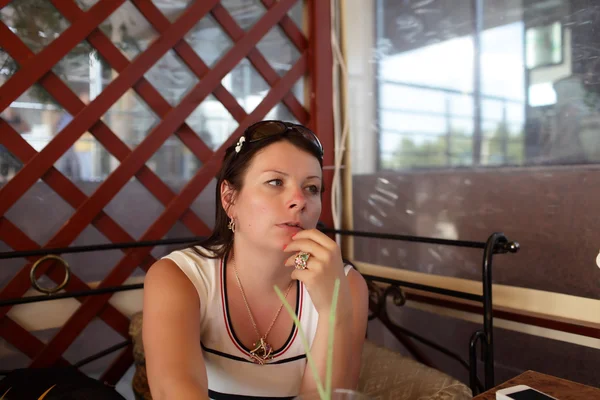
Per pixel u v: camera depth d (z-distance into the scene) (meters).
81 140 1.17
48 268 1.13
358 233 1.31
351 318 0.69
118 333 1.25
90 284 1.21
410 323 1.35
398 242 1.38
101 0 1.14
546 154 1.04
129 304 1.26
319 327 0.69
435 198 1.27
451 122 1.23
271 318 0.79
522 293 1.09
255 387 0.78
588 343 0.97
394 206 1.39
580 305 0.99
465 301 1.19
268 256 0.72
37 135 1.12
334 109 1.49
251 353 0.77
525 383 0.61
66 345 1.15
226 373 0.78
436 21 1.26
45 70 1.08
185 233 1.33
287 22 1.43
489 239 0.94
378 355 1.07
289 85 1.43
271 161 0.68
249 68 1.40
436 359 1.28
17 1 1.08
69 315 1.18
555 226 1.02
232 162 0.73
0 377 1.11
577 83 0.98
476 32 1.16
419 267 1.32
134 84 1.20
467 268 1.20
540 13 1.04
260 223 0.68
